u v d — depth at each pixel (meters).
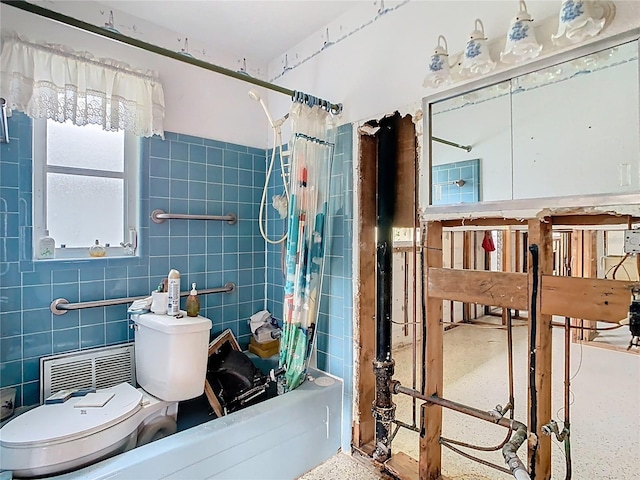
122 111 1.94
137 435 1.70
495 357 3.51
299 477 1.88
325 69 2.22
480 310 4.86
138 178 2.15
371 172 2.04
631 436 2.15
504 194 1.46
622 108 1.18
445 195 1.63
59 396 1.68
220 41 2.37
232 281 2.56
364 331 2.03
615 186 1.20
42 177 1.87
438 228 1.70
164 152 2.22
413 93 1.76
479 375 3.05
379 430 1.91
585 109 1.26
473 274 1.50
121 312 2.08
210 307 2.45
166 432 1.81
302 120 1.96
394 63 1.84
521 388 2.77
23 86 1.66
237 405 2.05
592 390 2.77
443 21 1.65
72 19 1.34
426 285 1.68
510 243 3.39
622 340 3.85
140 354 1.93
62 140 1.94
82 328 1.96
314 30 2.26
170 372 1.77
